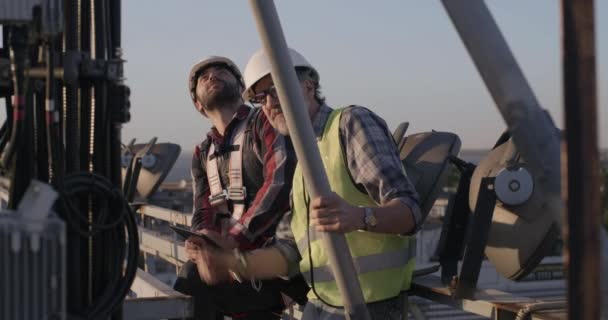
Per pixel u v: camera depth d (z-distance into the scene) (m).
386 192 2.76
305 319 3.19
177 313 3.54
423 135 3.26
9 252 1.24
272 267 3.41
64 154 1.80
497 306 2.65
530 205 2.80
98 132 1.85
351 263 2.17
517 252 2.88
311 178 2.08
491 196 2.81
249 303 3.53
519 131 1.38
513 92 1.37
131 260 1.88
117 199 1.83
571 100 1.13
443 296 2.94
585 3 1.12
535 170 1.39
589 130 1.13
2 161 1.67
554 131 1.39
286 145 3.50
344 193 2.90
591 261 1.13
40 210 1.28
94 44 1.87
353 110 2.91
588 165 1.13
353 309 2.17
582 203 1.13
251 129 3.68
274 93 3.07
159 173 6.30
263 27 1.78
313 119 3.02
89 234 1.76
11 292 1.24
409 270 3.04
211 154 3.86
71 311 1.76
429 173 3.11
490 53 1.37
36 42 1.81
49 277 1.26
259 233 3.48
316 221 2.13
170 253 5.02
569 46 1.13
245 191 3.73
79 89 1.84
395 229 2.68
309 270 3.12
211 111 3.80
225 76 3.77
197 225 3.94
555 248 2.86
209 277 3.44
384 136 2.88
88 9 1.89
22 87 1.61
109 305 1.84
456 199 3.08
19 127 1.63
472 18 1.37
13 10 1.49
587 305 1.14
